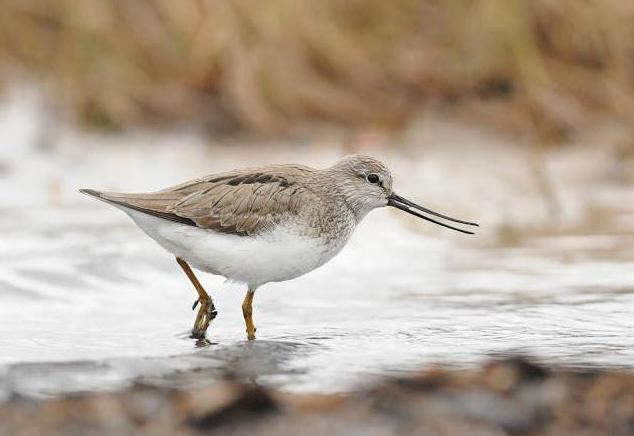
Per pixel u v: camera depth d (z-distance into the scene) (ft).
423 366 31.60
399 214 52.95
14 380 30.04
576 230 51.60
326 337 34.53
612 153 65.41
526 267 44.29
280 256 35.40
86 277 41.11
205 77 70.44
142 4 71.20
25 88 70.03
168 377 30.53
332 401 29.27
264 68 69.77
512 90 70.64
